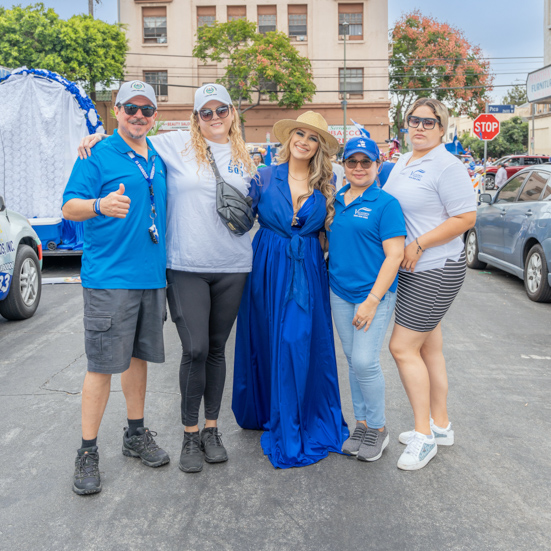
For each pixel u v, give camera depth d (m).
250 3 38.12
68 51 32.38
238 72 35.69
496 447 3.54
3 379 4.78
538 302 7.70
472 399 4.32
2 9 32.50
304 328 3.40
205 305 3.27
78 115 10.31
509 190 9.01
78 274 9.99
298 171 3.50
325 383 3.62
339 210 3.39
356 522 2.75
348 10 38.41
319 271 3.53
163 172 3.20
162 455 3.33
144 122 3.03
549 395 4.41
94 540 2.62
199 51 36.03
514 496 2.98
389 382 4.64
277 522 2.76
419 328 3.31
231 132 3.31
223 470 3.28
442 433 3.56
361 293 3.32
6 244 6.32
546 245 7.29
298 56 37.34
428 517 2.79
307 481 3.15
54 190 10.25
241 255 3.34
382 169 3.74
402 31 43.53
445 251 3.27
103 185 3.02
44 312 7.16
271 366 3.45
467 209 3.17
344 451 3.46
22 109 10.09
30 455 3.46
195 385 3.28
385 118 38.88
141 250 3.07
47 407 4.18
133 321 3.11
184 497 2.99
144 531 2.69
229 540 2.62
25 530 2.70
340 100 38.75
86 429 3.09
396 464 3.34
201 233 3.21
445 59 42.78
